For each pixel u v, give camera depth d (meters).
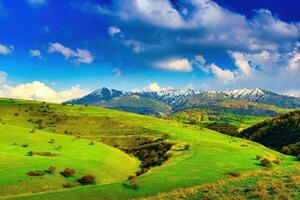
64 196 50.56
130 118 194.38
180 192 41.38
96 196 51.88
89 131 169.75
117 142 149.00
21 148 94.06
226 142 134.75
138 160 117.69
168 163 86.44
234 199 32.53
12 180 62.59
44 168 72.19
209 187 41.00
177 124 192.62
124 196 53.47
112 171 85.62
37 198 48.97
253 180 42.03
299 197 30.45
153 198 41.22
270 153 124.44
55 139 114.31
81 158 89.88
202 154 96.50
